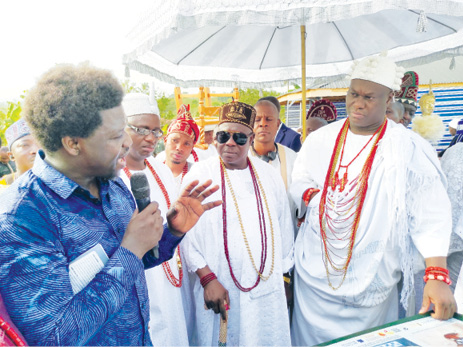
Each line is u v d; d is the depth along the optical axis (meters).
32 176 1.08
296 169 2.58
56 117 0.98
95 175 1.13
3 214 0.97
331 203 2.25
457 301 2.30
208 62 3.89
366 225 2.15
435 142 4.15
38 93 1.01
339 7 1.72
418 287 2.59
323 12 1.73
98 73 1.06
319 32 3.75
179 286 2.14
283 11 1.73
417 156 2.09
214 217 2.18
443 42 3.54
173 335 2.10
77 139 1.03
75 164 1.09
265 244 2.20
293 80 4.38
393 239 2.10
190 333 2.37
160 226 1.17
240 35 3.63
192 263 2.14
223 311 2.09
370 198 2.14
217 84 4.11
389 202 2.08
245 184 2.29
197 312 2.24
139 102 2.07
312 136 2.50
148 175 2.22
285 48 3.98
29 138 2.22
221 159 2.33
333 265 2.24
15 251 0.94
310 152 2.44
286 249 2.45
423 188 2.02
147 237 1.13
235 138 2.18
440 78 6.73
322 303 2.31
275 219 2.30
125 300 1.13
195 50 3.64
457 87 6.61
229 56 3.92
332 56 4.12
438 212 2.00
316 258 2.34
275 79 4.38
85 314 0.97
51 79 1.02
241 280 2.16
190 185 1.41
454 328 1.51
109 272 1.04
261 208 2.26
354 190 2.19
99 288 1.01
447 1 1.68
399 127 2.18
